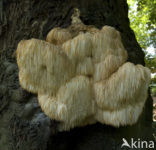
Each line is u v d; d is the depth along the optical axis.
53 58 0.44
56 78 0.46
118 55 0.50
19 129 0.52
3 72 0.57
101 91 0.46
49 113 0.47
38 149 0.50
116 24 0.65
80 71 0.48
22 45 0.45
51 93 0.48
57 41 0.50
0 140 0.56
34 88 0.48
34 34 0.56
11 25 0.59
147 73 0.47
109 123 0.49
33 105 0.51
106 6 0.64
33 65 0.45
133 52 0.69
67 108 0.46
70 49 0.47
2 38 0.60
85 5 0.58
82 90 0.47
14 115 0.54
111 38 0.50
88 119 0.51
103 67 0.48
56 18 0.56
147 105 0.82
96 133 0.56
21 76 0.49
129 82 0.44
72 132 0.54
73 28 0.53
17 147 0.53
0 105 0.56
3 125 0.56
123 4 0.79
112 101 0.46
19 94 0.53
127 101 0.46
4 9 0.59
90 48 0.48
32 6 0.57
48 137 0.49
